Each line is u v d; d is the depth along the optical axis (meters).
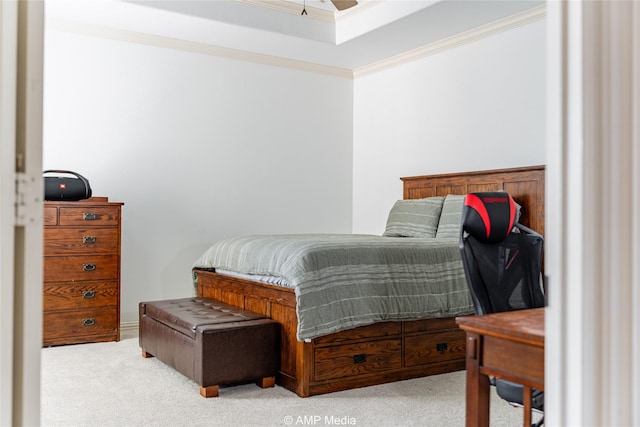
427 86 5.37
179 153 5.20
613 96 0.98
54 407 2.85
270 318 3.35
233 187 5.50
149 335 3.75
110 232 4.36
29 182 1.00
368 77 6.12
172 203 5.16
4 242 0.97
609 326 0.97
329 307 3.03
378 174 5.98
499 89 4.66
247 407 2.87
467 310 3.54
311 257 3.07
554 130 1.00
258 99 5.67
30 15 1.01
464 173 4.75
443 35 5.02
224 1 4.73
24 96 1.00
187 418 2.70
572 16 0.97
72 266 4.21
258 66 5.67
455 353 3.61
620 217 0.98
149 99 5.05
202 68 5.33
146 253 5.02
